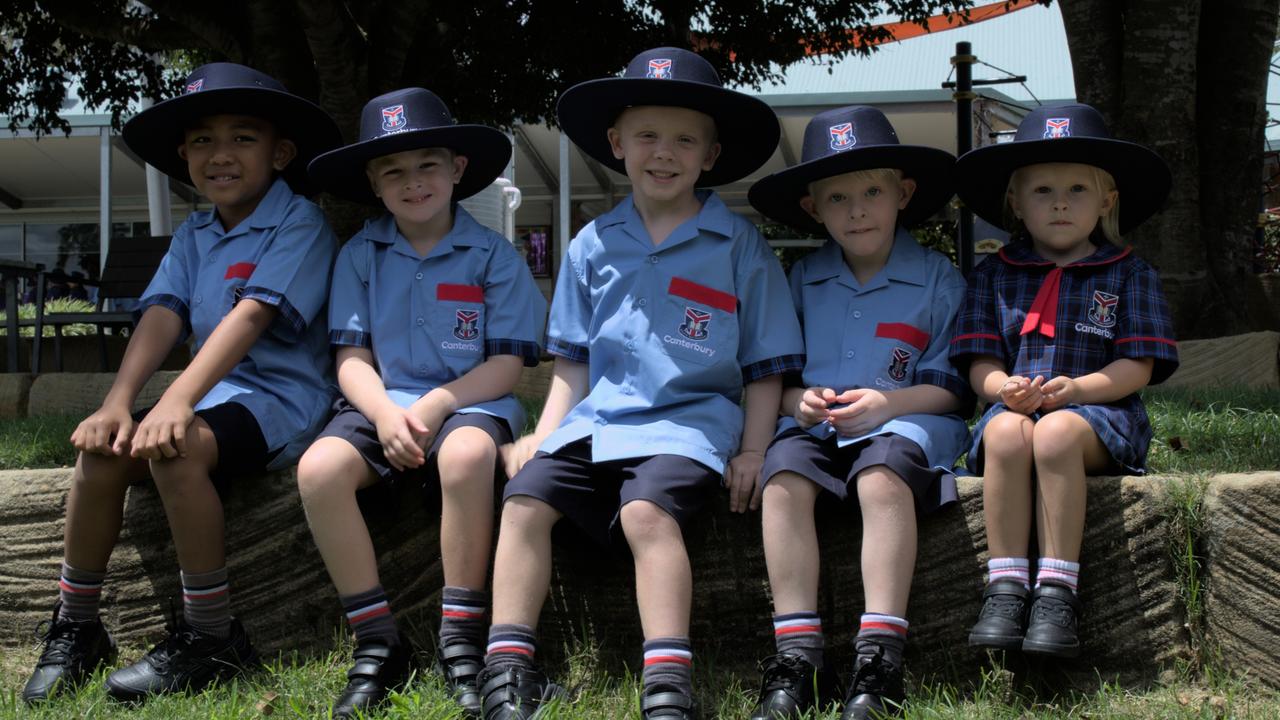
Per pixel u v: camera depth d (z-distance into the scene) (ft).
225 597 8.21
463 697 7.20
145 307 9.25
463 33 25.98
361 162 9.09
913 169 8.63
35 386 18.48
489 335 8.92
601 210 55.88
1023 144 8.32
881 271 8.71
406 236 9.14
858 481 7.51
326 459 7.82
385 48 22.59
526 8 26.61
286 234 9.05
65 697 7.85
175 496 7.93
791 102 39.45
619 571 8.35
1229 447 9.75
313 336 9.24
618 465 7.80
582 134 9.12
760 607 8.12
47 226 59.00
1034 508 7.61
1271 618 7.30
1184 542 7.48
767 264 8.55
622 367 8.30
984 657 7.77
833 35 28.99
